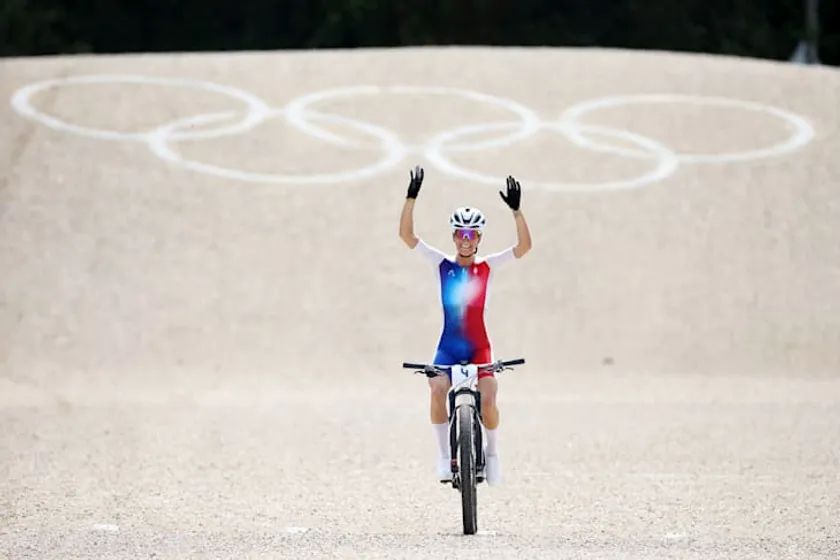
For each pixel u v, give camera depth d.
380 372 74.75
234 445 50.12
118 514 36.19
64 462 45.78
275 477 43.25
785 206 93.62
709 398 65.38
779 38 198.25
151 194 92.94
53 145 98.38
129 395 66.88
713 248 88.62
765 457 47.16
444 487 41.34
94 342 77.12
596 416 58.44
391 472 44.34
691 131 103.25
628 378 73.38
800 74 116.25
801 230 90.94
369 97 107.75
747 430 53.88
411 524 34.84
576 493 40.12
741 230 90.69
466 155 98.44
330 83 110.75
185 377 72.81
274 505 38.03
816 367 76.00
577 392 67.94
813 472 43.88
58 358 75.12
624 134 102.38
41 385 70.25
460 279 32.34
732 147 101.12
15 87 107.81
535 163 97.75
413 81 111.19
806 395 66.56
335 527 34.31
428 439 51.84
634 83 111.94
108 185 93.75
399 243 88.69
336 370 74.75
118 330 78.50
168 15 197.62
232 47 198.25
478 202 92.06
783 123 105.25
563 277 85.19
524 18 194.12
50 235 87.94
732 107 107.62
